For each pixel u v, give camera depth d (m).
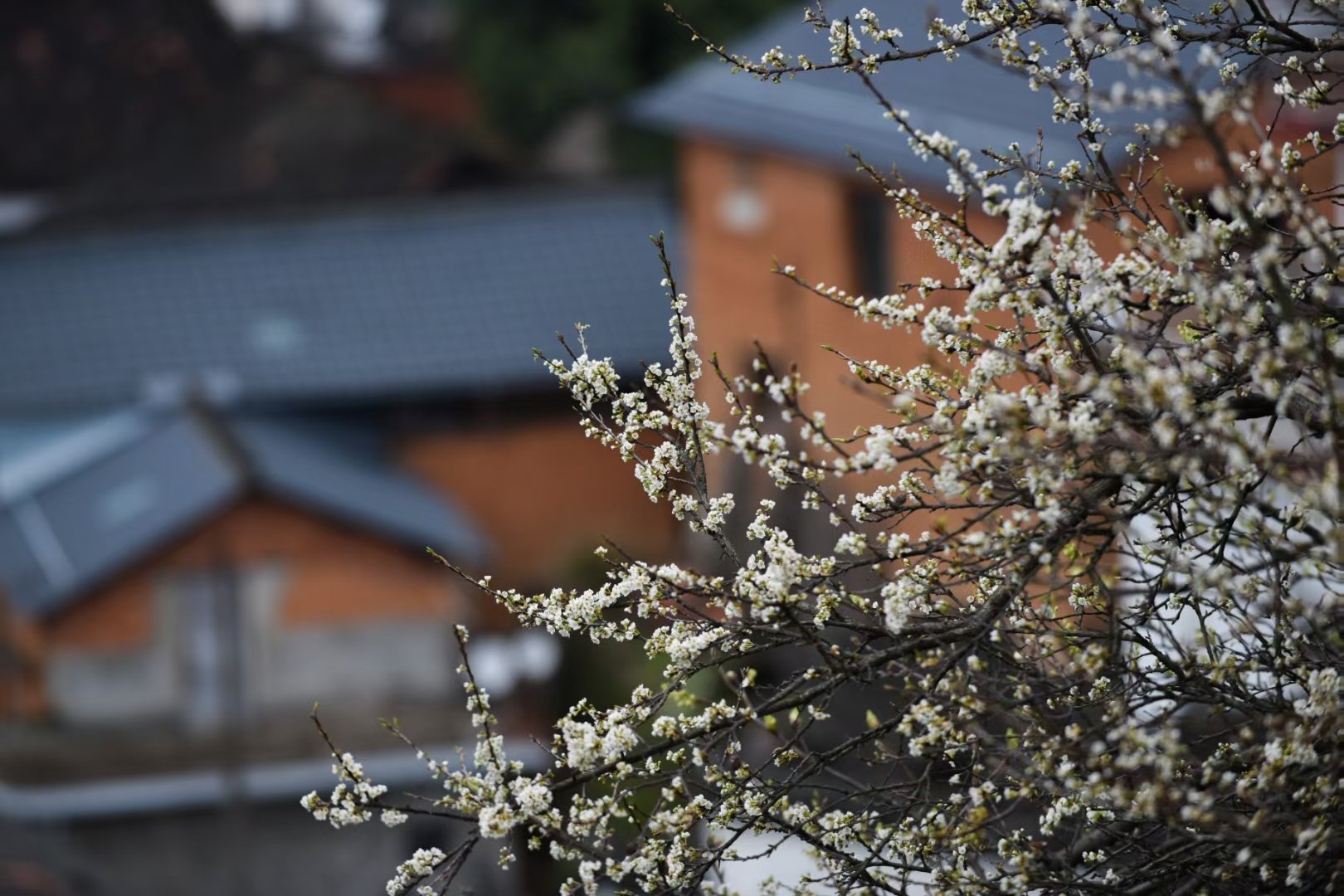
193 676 30.42
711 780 4.97
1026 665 4.96
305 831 27.33
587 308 40.12
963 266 4.86
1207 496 4.29
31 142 54.91
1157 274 4.68
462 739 27.78
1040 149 5.39
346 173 51.16
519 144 54.28
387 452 38.47
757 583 4.74
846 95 21.83
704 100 26.09
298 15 71.94
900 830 4.87
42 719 30.00
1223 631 6.14
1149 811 4.34
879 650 4.84
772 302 24.73
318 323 39.97
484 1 54.66
